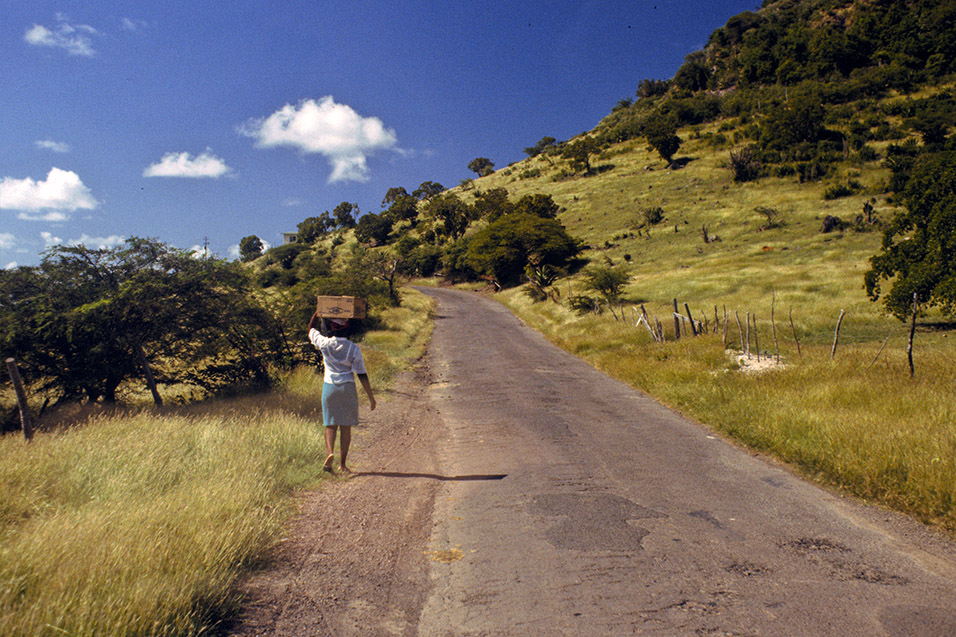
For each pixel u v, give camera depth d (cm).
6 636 215
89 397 846
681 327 1923
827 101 11131
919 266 1552
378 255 4175
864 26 12825
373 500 463
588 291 3531
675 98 15412
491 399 1118
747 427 746
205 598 269
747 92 13538
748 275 3306
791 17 15675
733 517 446
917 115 8150
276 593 296
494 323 3322
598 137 14300
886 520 442
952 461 491
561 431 809
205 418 662
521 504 473
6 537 313
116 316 805
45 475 420
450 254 8062
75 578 262
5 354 736
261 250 15650
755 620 281
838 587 321
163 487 429
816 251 3962
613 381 1352
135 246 849
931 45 11506
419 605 295
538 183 12194
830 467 564
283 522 393
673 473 582
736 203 6669
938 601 304
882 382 847
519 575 333
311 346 1212
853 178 6606
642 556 364
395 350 1961
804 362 1129
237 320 952
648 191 8656
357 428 773
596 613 287
